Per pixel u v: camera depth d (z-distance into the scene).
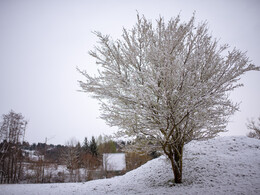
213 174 7.32
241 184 5.89
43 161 24.28
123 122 6.07
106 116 6.38
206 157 9.43
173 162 6.93
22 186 11.88
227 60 5.99
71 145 30.33
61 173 25.98
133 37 6.52
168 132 6.35
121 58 6.39
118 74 6.16
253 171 7.15
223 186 5.90
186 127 6.43
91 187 9.35
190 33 5.99
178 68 5.32
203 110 5.55
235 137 12.47
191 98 5.64
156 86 5.11
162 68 5.09
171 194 5.52
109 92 6.25
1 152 21.42
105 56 6.47
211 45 6.26
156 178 8.76
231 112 6.09
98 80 6.51
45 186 11.18
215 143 11.61
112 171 27.47
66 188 9.71
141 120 6.10
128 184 8.95
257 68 5.72
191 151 10.66
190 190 5.78
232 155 9.55
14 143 23.02
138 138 6.74
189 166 8.65
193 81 5.65
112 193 7.20
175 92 5.46
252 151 9.98
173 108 5.41
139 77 6.17
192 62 5.52
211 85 5.82
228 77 5.85
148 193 6.09
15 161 22.73
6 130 22.72
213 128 6.27
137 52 6.40
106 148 32.66
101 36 6.30
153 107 5.93
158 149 7.21
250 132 21.00
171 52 5.69
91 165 26.69
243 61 5.87
